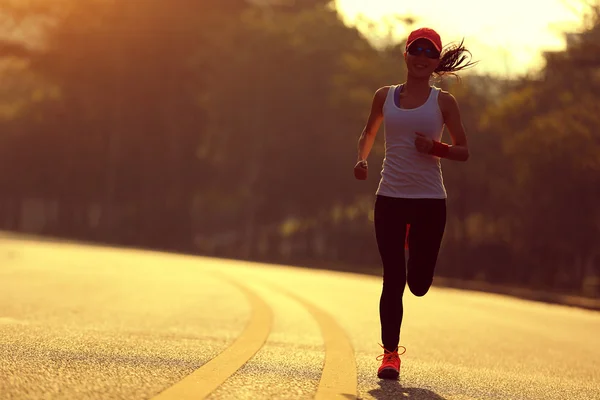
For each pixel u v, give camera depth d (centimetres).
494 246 7688
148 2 12850
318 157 10994
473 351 1457
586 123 5791
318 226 11744
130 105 13088
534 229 6900
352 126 10469
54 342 1187
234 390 866
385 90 1077
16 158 15800
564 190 6388
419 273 1074
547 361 1378
